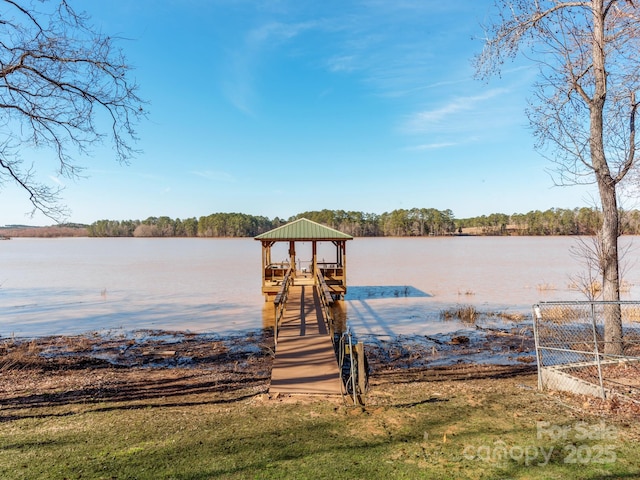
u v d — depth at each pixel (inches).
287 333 390.0
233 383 291.4
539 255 2101.4
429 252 2470.5
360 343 235.1
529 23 322.0
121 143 316.5
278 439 170.1
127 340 508.1
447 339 492.4
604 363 256.1
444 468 143.6
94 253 2893.7
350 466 146.2
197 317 653.3
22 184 298.5
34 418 201.0
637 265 1240.8
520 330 526.6
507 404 208.5
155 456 155.5
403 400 223.1
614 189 303.6
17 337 531.5
